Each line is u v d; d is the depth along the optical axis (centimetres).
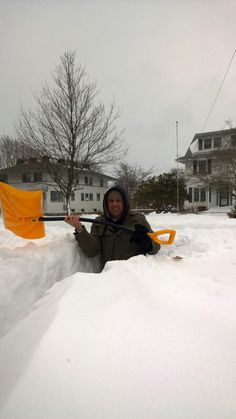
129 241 316
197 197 2858
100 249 323
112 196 319
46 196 2895
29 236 289
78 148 1234
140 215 329
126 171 3412
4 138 3142
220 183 1944
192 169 2586
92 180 3659
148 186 2308
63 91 1191
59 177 1318
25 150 1232
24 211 286
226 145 1969
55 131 1198
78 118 1204
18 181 3009
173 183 2255
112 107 1542
